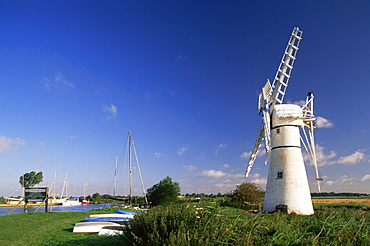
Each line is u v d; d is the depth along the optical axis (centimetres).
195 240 1075
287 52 3744
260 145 4162
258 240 1280
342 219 1719
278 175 3444
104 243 1630
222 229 1207
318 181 3525
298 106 3612
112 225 2128
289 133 3500
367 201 6431
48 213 3712
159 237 1143
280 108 3559
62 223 2627
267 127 3675
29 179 12500
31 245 1686
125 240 1413
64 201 9525
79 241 1727
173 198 6128
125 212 3547
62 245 1639
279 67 3759
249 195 4853
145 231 1252
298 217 2159
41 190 4034
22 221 2847
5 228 2358
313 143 3622
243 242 1153
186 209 1323
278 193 3378
